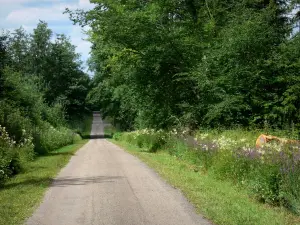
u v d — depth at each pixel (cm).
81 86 7794
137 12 2302
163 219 738
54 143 3048
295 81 1884
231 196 925
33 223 726
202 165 1391
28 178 1302
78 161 1892
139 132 3077
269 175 868
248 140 1388
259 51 2022
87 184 1149
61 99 7438
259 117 1869
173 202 877
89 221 735
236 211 775
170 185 1091
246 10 2256
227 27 2311
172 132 2144
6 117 2048
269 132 1670
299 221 717
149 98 2403
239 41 2006
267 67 1959
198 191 983
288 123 1831
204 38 2417
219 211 772
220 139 1375
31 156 1891
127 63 2398
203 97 2138
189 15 2588
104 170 1482
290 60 1962
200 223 707
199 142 1552
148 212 792
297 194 794
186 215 764
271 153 978
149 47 2253
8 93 2755
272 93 1917
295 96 1814
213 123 2028
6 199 935
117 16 2295
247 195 943
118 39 2300
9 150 1467
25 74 6862
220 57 2062
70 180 1251
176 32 2295
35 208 844
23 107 2981
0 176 1221
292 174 830
